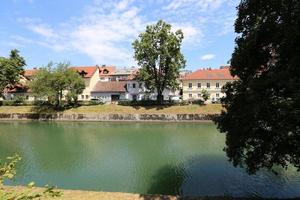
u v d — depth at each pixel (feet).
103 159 102.99
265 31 54.90
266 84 50.96
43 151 117.08
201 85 282.15
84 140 141.49
